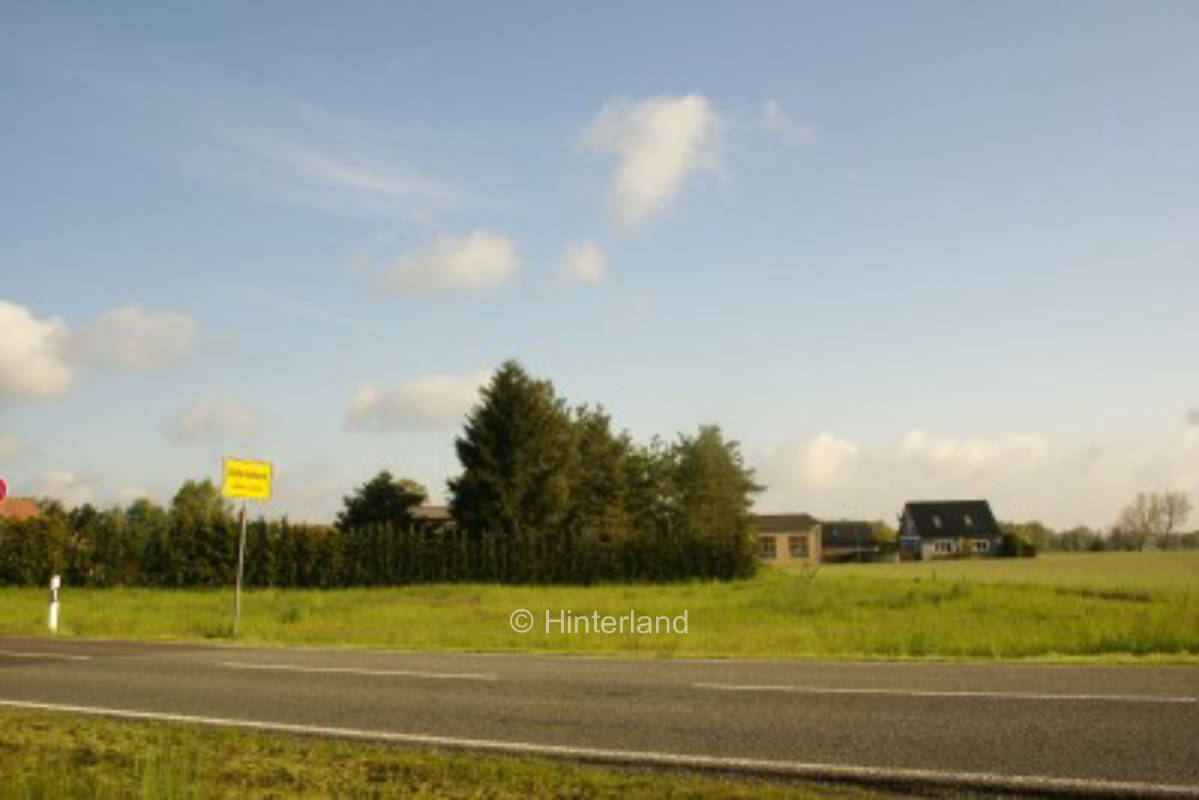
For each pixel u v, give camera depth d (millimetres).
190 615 24062
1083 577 43844
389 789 6262
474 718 8625
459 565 45812
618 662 12477
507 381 58562
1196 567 56469
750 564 46562
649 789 6141
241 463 18922
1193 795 5750
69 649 15047
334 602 31312
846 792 6102
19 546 41406
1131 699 8711
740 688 9906
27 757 7172
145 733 8094
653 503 72750
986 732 7477
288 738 7906
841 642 15109
